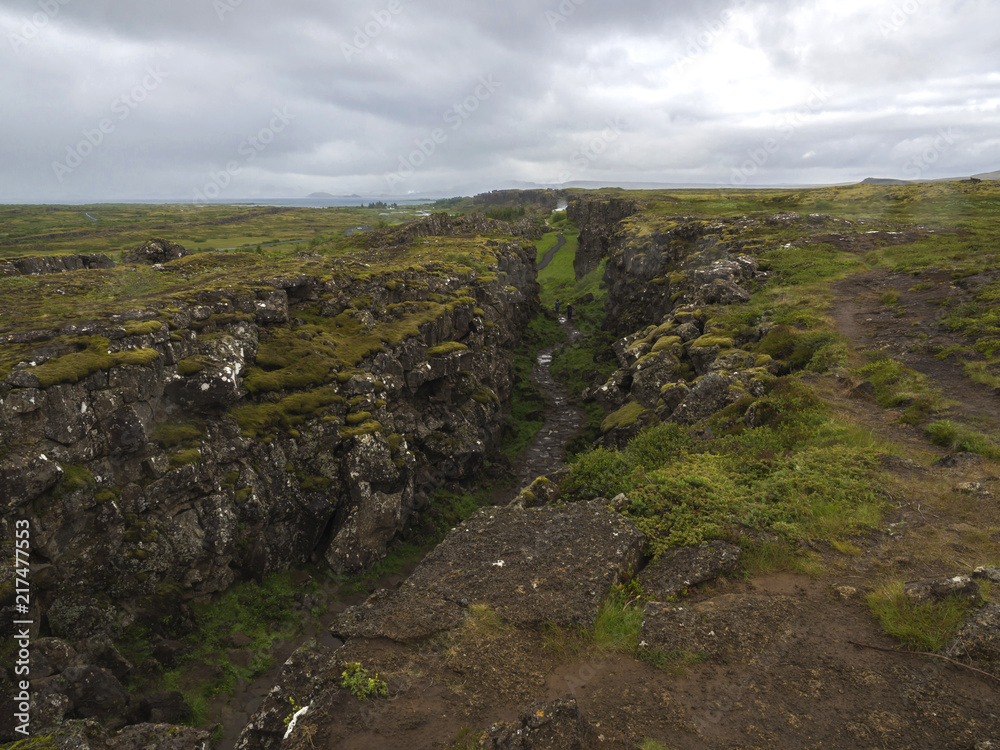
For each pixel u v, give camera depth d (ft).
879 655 22.20
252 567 53.67
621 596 26.86
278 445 58.90
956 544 28.84
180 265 90.33
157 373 50.19
